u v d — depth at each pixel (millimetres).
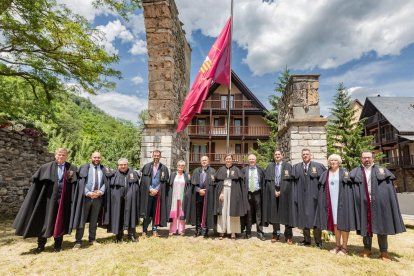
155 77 8977
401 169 25094
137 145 25219
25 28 6941
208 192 6230
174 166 8953
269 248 5113
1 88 8070
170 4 9000
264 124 25516
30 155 9930
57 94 9039
